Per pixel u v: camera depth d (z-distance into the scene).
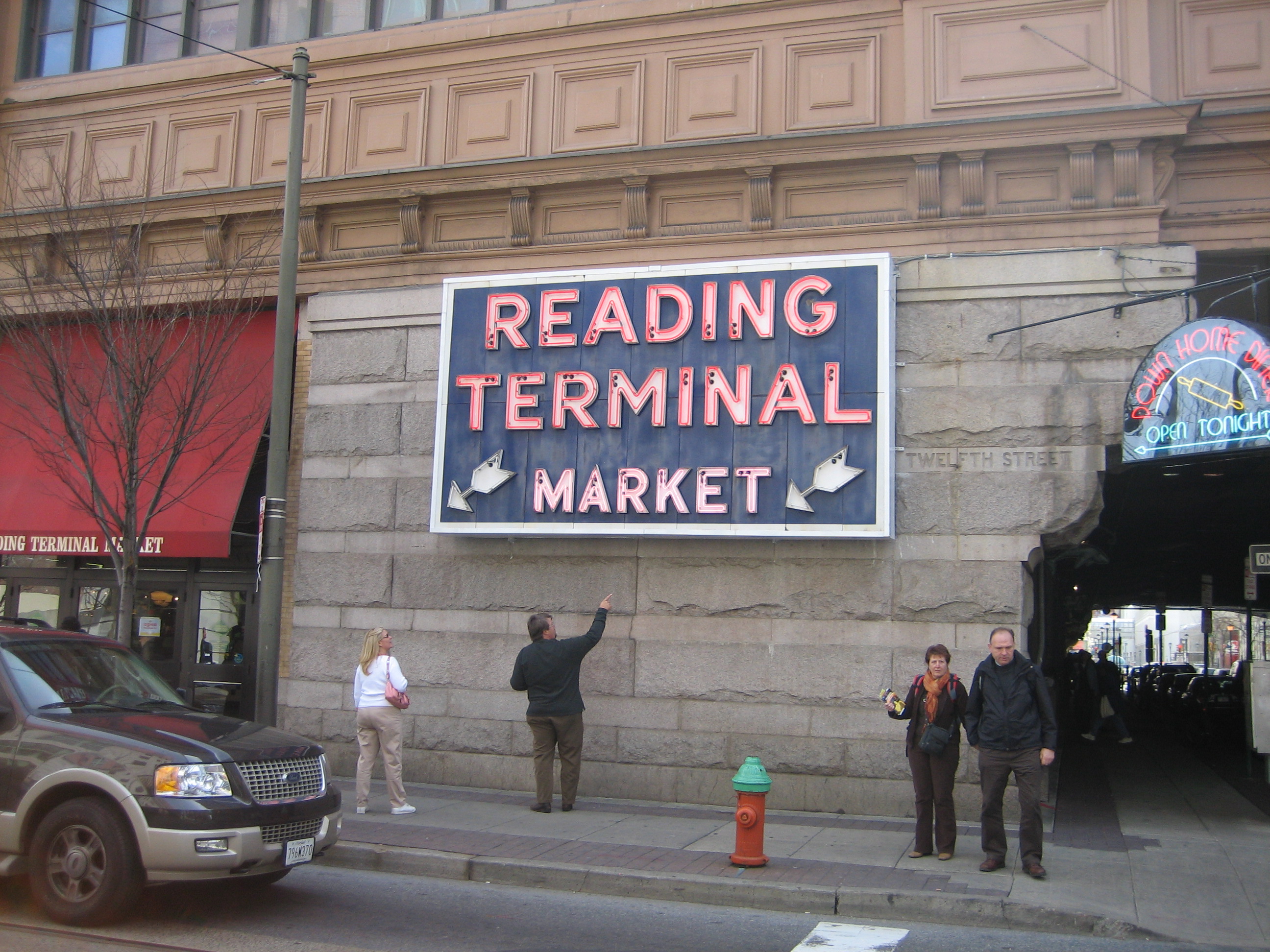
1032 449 10.47
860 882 7.92
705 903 7.89
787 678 10.84
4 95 15.27
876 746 10.51
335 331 13.11
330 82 13.76
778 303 11.05
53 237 13.56
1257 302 10.89
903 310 10.99
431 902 7.80
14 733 7.09
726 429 11.05
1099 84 10.88
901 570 10.63
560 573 11.75
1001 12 11.24
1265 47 10.69
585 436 11.55
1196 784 13.42
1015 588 10.34
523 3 13.45
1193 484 11.27
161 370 11.88
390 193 12.96
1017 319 10.70
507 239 12.65
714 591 11.17
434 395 12.57
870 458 10.57
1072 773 14.34
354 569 12.58
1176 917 7.31
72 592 14.55
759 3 12.10
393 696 10.20
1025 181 10.98
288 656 12.83
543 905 7.79
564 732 10.54
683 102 12.29
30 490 13.68
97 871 6.72
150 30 15.10
